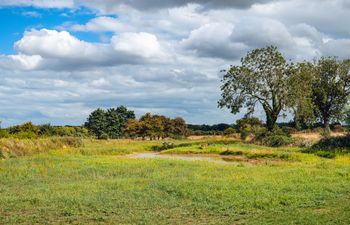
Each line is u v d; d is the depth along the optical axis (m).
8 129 56.53
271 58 60.53
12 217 14.22
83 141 56.25
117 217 14.50
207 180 22.06
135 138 94.38
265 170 27.02
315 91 73.88
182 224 13.70
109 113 99.81
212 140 69.31
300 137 57.34
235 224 13.64
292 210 15.28
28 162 30.91
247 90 61.38
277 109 61.16
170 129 94.81
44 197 17.53
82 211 15.09
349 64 73.38
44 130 61.78
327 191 18.55
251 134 67.38
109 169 27.89
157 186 19.97
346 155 38.12
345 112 70.25
